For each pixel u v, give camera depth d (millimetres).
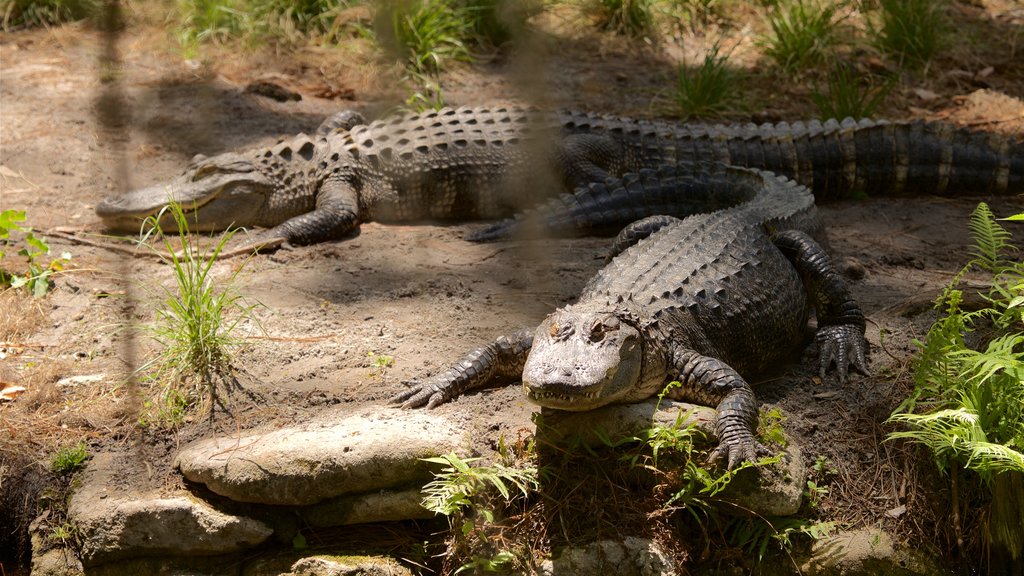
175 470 6336
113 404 6910
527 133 10781
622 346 6070
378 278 8836
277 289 8555
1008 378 6227
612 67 14898
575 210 9945
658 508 6055
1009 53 15508
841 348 7332
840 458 6465
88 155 11469
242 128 12430
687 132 11375
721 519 6133
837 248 9547
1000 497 6070
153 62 14305
